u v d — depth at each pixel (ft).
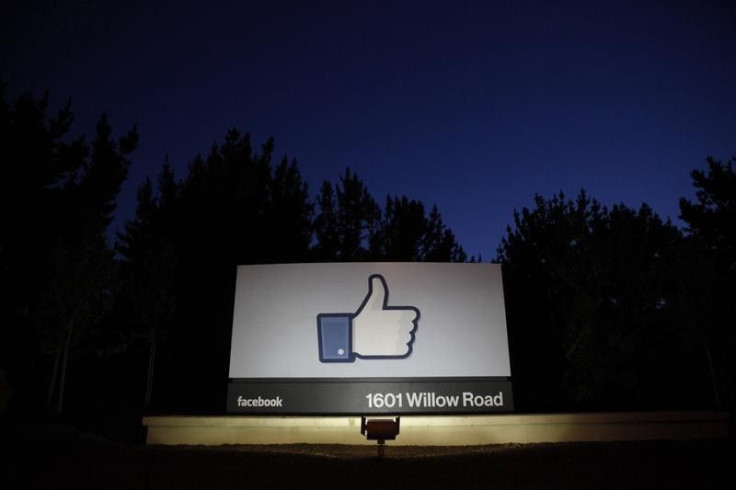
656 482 26.07
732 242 80.89
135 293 59.88
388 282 41.78
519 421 38.60
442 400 39.45
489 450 35.65
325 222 90.74
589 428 38.88
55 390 64.69
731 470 28.30
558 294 57.82
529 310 68.18
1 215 67.10
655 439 38.75
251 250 73.51
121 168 80.28
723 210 82.33
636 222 58.08
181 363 70.90
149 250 60.85
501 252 83.25
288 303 41.63
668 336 62.59
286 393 39.65
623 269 53.83
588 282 53.52
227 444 37.81
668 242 59.16
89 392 66.33
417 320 41.09
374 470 28.99
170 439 37.91
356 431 38.29
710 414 39.47
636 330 53.42
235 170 81.20
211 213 74.28
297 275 42.14
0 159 67.10
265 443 38.04
